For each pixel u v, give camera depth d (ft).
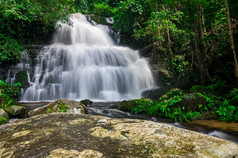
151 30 35.17
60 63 35.35
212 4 22.72
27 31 39.91
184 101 15.57
